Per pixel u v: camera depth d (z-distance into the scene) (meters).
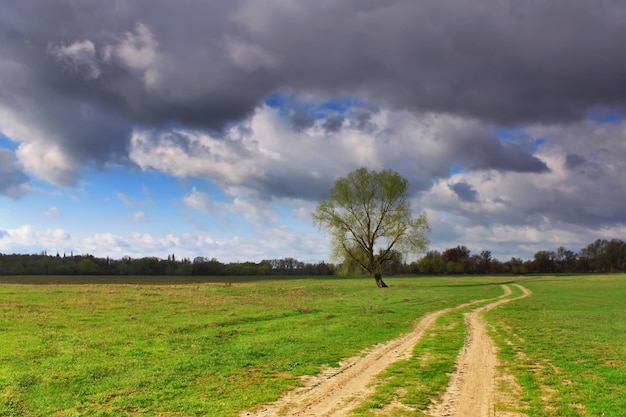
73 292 46.94
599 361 18.14
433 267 172.88
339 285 76.44
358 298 49.75
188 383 14.73
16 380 14.23
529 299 50.31
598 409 11.91
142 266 142.50
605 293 58.88
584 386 14.32
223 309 35.34
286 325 27.98
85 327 24.59
